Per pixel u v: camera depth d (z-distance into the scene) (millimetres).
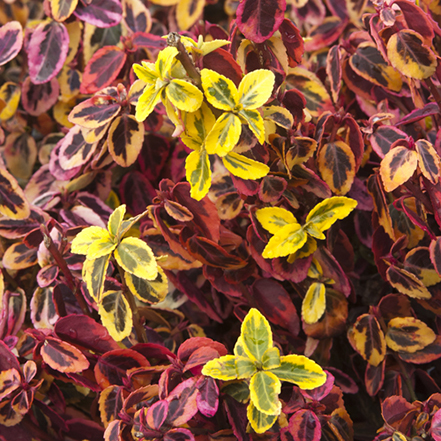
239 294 794
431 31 756
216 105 681
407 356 783
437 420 716
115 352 737
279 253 739
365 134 775
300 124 771
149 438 699
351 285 801
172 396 708
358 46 824
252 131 706
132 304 740
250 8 725
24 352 810
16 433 771
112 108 794
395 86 820
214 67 716
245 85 688
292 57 760
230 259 768
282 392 746
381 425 813
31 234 805
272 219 752
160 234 806
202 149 695
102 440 798
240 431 724
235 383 722
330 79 819
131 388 742
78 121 788
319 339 792
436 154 727
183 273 829
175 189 754
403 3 751
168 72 675
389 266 794
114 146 803
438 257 754
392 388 792
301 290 804
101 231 708
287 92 756
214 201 803
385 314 792
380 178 763
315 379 683
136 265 695
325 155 766
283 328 817
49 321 806
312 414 723
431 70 757
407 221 800
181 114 690
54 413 771
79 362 731
